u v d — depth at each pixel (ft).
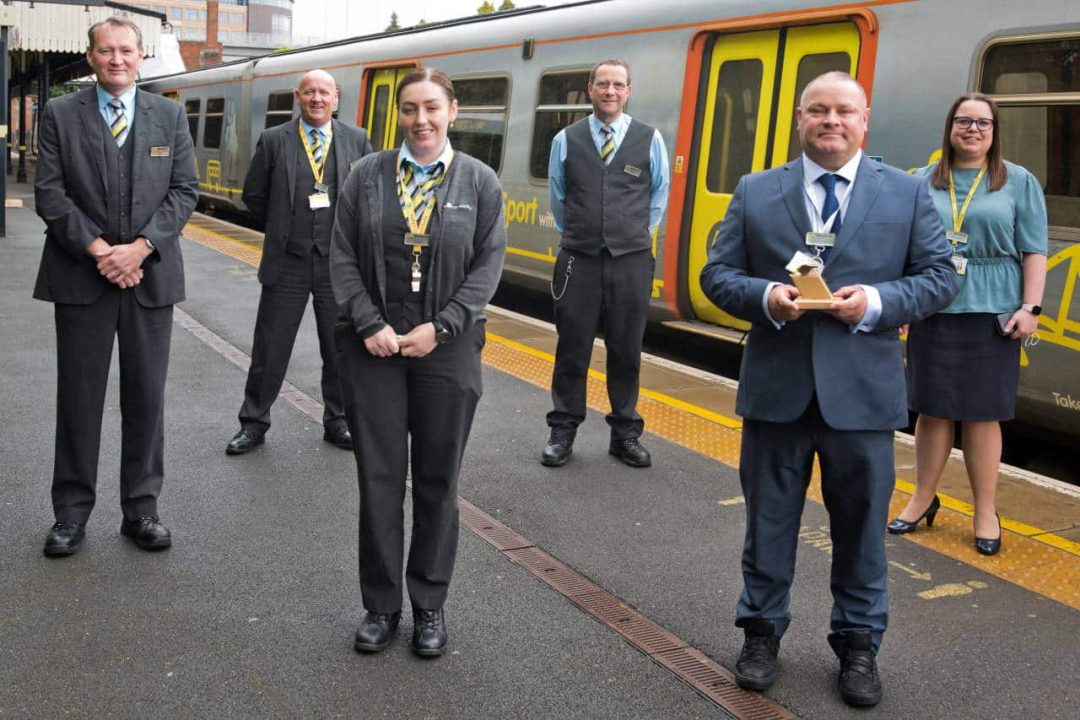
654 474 17.69
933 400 14.35
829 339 10.48
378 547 11.34
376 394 11.19
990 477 14.44
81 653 11.15
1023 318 13.91
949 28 21.01
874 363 10.48
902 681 11.15
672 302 27.99
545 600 12.84
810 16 23.91
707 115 27.27
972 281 14.06
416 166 11.14
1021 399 19.58
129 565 13.38
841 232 10.44
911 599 13.08
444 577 11.55
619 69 17.11
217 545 14.15
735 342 27.89
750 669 10.89
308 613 12.29
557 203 17.97
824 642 12.00
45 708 10.09
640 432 18.29
